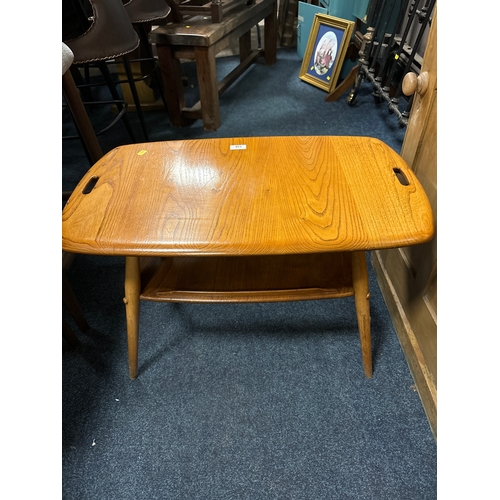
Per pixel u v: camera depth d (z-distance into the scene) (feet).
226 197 2.23
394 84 6.71
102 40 3.90
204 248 1.93
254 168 2.47
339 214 2.07
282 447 2.57
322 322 3.35
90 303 3.66
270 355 3.12
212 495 2.38
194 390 2.92
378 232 1.96
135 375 2.99
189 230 2.02
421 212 2.06
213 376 3.00
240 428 2.68
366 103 6.88
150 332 3.35
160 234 2.01
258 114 6.69
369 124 6.23
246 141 2.77
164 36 5.42
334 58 7.13
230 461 2.53
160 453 2.58
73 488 2.44
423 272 2.68
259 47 9.57
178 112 6.28
